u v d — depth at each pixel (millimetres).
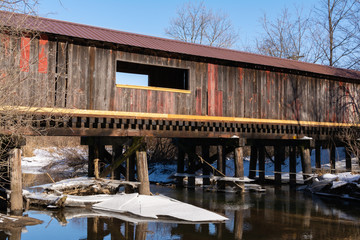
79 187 13367
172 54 13398
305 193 15992
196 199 14039
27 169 26141
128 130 12695
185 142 17656
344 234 8945
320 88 17812
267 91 15992
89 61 12039
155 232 8891
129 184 13320
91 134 12047
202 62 14281
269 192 16281
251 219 10508
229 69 14969
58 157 30016
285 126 16312
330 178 15898
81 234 8703
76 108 11688
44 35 11273
